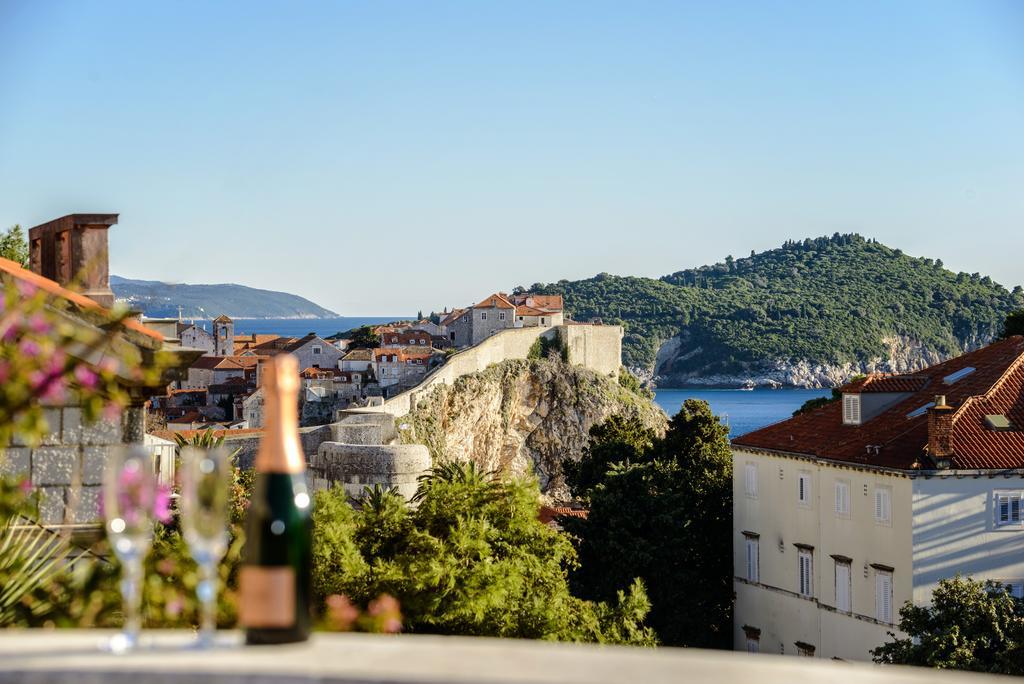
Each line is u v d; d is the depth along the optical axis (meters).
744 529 61.91
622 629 40.09
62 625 10.48
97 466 16.19
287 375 5.53
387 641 5.17
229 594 10.94
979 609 41.59
